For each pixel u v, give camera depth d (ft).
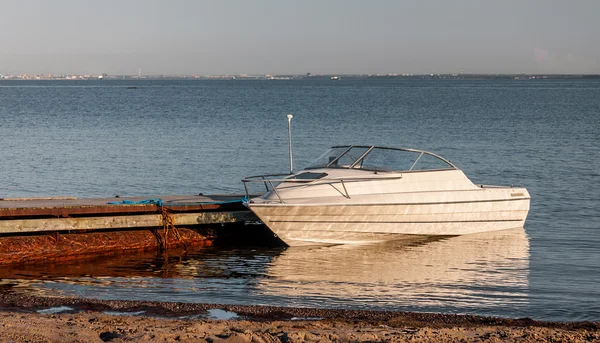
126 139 151.33
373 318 41.98
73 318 39.45
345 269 56.18
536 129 182.19
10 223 56.29
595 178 100.89
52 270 54.70
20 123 198.90
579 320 43.24
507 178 101.65
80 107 299.38
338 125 195.00
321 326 39.14
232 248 63.26
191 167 109.50
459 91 611.47
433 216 66.54
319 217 62.49
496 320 41.70
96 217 59.52
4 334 35.60
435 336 37.11
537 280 52.37
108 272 54.34
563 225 72.23
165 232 62.34
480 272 54.90
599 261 58.13
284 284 51.37
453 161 119.24
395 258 60.03
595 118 224.74
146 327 37.58
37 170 105.40
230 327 38.11
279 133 167.63
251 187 92.17
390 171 65.57
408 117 231.91
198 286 50.55
